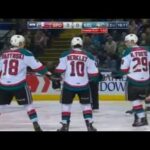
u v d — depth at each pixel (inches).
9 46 925.8
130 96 503.8
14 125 528.7
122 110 658.2
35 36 934.4
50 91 801.6
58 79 467.2
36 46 925.8
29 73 802.2
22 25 965.8
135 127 504.1
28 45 927.7
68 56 458.9
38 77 801.6
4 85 445.4
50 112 641.0
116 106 707.4
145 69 499.2
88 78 462.0
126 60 497.4
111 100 792.3
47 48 947.3
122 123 535.2
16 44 450.6
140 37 906.1
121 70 501.0
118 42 860.6
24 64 447.2
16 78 445.1
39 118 582.2
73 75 456.1
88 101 459.5
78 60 457.1
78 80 455.5
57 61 900.6
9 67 445.4
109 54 854.5
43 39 932.6
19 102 449.1
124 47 847.1
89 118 458.6
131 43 501.4
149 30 901.2
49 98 801.6
